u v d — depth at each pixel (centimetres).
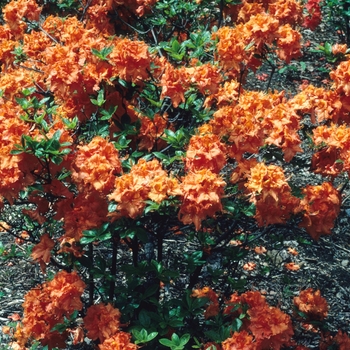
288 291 367
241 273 379
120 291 259
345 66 267
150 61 258
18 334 295
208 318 280
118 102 263
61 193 236
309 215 256
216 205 219
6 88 262
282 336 242
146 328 249
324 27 731
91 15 369
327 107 270
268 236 364
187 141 249
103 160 224
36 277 368
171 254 373
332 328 345
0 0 529
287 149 242
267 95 260
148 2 350
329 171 272
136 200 216
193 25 389
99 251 368
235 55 271
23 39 339
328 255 412
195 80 255
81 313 296
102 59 250
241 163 245
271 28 277
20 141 217
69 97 257
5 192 221
